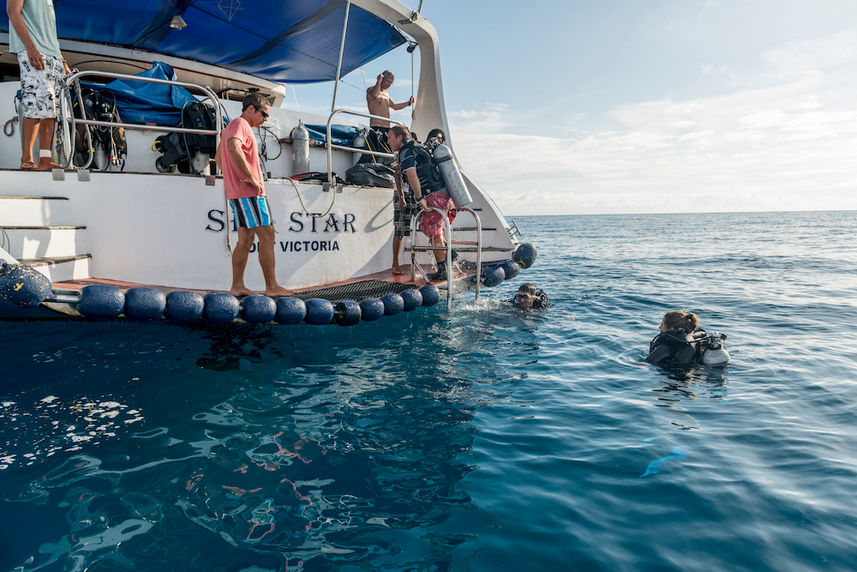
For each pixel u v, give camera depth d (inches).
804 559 96.9
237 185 204.5
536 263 768.3
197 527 99.9
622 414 170.2
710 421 166.1
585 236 1941.4
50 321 183.5
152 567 88.4
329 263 273.1
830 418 169.3
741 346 268.4
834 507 115.0
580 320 319.0
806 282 534.0
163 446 130.0
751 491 122.0
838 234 1887.3
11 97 258.7
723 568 94.3
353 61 411.8
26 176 192.9
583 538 102.5
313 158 335.6
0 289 143.0
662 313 351.3
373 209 300.2
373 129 358.6
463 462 133.2
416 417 160.1
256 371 188.1
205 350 205.0
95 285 163.8
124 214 211.6
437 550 97.3
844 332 302.8
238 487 114.8
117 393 158.4
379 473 125.2
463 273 317.4
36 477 113.0
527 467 131.6
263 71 430.6
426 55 363.3
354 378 189.8
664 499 118.0
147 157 272.4
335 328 246.7
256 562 91.2
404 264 335.9
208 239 229.9
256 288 242.7
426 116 375.9
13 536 94.0
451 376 200.4
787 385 203.2
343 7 326.0
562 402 179.5
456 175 273.3
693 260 831.7
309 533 100.4
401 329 260.8
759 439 152.0
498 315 313.6
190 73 399.5
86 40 350.3
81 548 91.8
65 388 158.4
